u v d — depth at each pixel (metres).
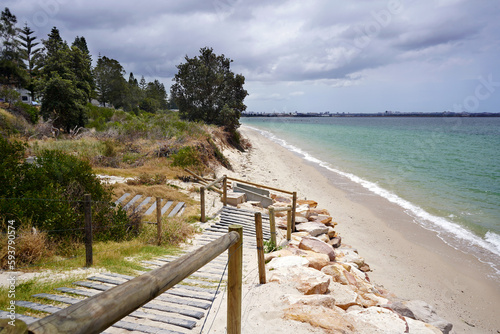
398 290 9.40
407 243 12.91
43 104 29.62
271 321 4.07
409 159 35.50
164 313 4.05
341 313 4.88
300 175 25.88
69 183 8.66
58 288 4.62
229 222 11.48
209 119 41.91
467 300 9.16
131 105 78.69
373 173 27.22
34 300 4.12
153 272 1.78
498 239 13.34
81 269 5.93
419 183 23.41
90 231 6.19
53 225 7.18
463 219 15.62
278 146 47.84
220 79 40.66
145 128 24.89
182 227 9.89
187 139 22.28
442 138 64.88
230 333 3.22
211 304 4.40
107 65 75.69
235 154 32.19
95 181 9.37
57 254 6.76
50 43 54.28
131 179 14.46
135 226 9.53
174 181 15.52
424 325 4.83
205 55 42.59
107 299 1.37
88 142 20.30
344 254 10.61
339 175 26.27
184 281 5.50
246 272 6.17
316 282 5.44
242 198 14.31
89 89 39.84
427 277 10.32
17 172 8.02
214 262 7.08
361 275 8.62
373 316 4.85
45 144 18.36
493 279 10.28
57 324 1.08
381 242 13.00
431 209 17.17
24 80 50.16
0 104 32.25
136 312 4.00
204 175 18.27
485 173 27.38
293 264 6.42
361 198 19.31
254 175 23.89
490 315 8.50
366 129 99.12
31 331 0.97
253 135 65.38
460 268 10.93
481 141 58.59
